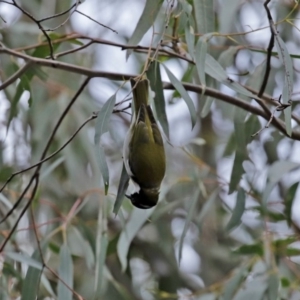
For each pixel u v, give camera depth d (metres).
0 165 8.58
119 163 9.84
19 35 9.01
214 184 9.53
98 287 6.75
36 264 6.30
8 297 7.00
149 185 5.23
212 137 10.51
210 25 6.00
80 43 7.33
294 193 7.56
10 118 7.05
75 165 8.85
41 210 8.66
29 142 8.92
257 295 7.00
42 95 9.12
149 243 9.59
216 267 9.70
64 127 8.98
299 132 6.44
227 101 6.41
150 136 5.26
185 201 9.33
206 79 6.75
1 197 7.32
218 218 9.79
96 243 7.41
